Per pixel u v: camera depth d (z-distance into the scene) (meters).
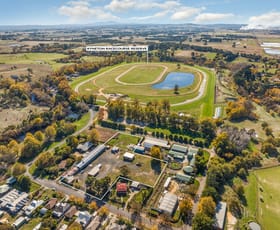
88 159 103.56
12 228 71.19
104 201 83.12
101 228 72.25
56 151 110.19
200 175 96.50
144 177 94.56
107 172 97.56
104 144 118.25
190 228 72.69
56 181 93.06
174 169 99.88
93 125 136.25
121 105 147.38
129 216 76.75
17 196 85.00
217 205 79.38
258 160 103.50
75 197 83.81
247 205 81.06
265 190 88.50
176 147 114.00
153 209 79.25
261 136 124.38
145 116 141.38
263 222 74.81
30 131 129.75
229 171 93.12
